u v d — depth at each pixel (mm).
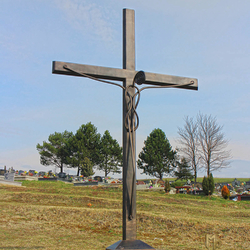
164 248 8117
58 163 55594
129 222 3941
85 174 43938
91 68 4262
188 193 27781
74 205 15469
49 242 7906
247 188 34344
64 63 4141
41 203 15461
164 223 11297
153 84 4680
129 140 4141
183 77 4746
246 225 11211
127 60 4516
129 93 4312
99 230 10109
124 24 4680
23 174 36656
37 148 54656
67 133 57969
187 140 38906
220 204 19609
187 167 44562
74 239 8562
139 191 28047
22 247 7098
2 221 10195
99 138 52812
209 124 37875
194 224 11125
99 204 15945
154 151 49062
